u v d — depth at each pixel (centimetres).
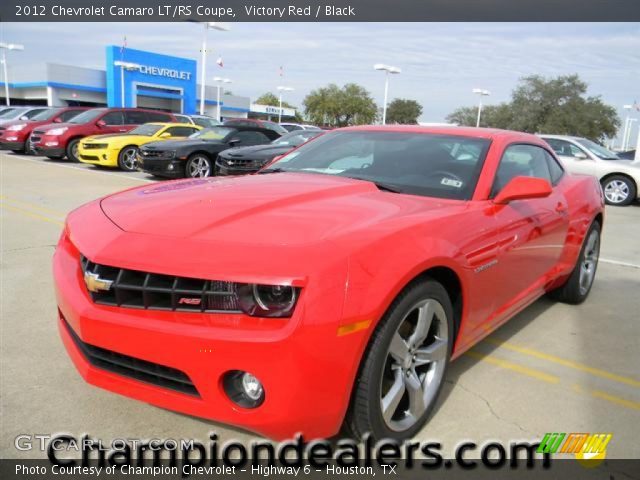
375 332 209
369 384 208
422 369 252
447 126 378
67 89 4384
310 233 214
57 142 1443
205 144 1143
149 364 208
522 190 286
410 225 233
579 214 406
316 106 6344
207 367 193
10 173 1194
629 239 769
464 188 298
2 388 275
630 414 279
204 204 249
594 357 348
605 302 464
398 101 6769
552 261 376
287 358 187
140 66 4453
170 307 203
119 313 207
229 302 198
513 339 373
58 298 238
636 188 1183
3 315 370
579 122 4600
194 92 4941
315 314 188
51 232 621
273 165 370
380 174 319
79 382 284
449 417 267
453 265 241
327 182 300
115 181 1121
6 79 4359
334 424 203
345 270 196
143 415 257
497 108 5231
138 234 221
